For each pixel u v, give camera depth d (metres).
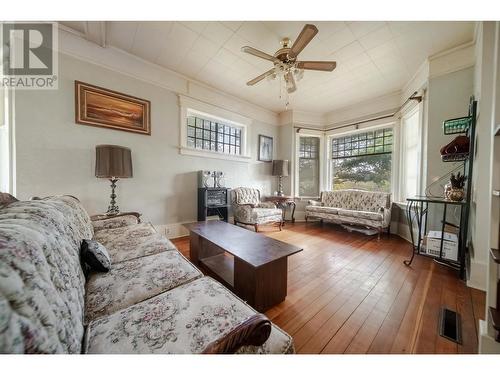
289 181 4.79
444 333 1.27
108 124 2.62
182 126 3.32
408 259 2.47
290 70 2.31
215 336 0.69
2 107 2.14
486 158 1.82
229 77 3.31
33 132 2.18
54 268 0.65
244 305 0.87
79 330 0.66
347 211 3.75
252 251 1.62
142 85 2.91
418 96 2.95
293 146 4.76
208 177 3.57
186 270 1.23
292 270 2.17
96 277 1.13
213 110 3.71
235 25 2.15
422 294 1.71
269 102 4.30
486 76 1.83
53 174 2.29
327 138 4.86
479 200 1.84
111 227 2.07
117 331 0.72
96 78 2.54
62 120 2.33
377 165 4.11
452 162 2.46
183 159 3.40
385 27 2.12
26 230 0.64
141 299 0.97
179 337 0.69
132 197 2.86
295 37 2.29
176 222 3.32
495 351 1.02
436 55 2.54
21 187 2.12
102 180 2.61
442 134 2.53
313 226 4.26
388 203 3.61
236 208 3.92
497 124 1.08
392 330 1.30
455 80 2.44
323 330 1.30
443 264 2.29
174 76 3.20
